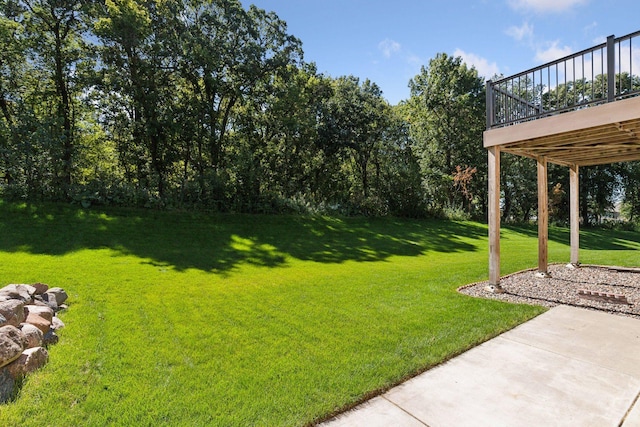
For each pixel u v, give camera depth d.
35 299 3.49
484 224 18.00
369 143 19.28
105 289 4.76
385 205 16.94
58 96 12.66
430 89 21.56
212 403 2.18
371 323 3.69
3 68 11.74
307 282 5.75
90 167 14.55
